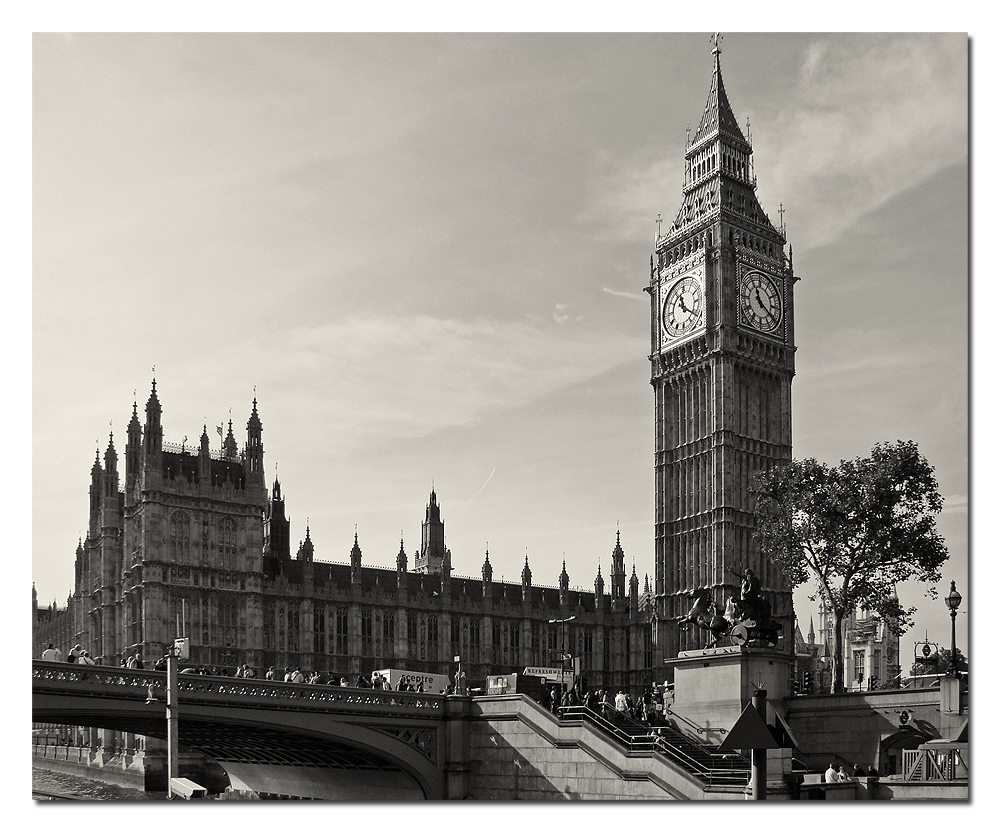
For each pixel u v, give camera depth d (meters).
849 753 65.56
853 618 180.25
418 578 149.00
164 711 62.16
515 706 71.62
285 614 130.62
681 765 60.47
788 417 155.25
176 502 122.69
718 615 69.31
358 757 76.81
